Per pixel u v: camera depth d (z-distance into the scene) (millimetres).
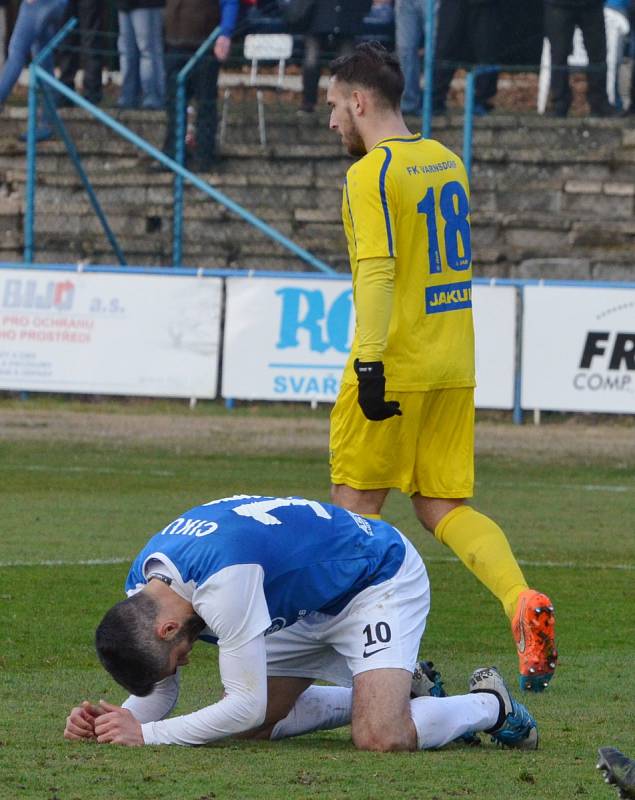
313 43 53625
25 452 34750
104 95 59938
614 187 51125
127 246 50219
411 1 50031
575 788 10289
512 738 11875
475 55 50594
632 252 48812
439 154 14922
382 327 14078
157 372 41656
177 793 9852
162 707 11906
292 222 51312
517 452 36781
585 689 14703
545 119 53375
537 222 50094
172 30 49844
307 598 11414
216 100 51688
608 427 41562
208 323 41500
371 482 14734
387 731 11461
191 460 34094
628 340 40469
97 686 14336
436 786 10242
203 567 10891
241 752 11359
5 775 10320
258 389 41500
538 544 24641
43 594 19562
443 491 14641
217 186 52344
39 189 53000
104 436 37531
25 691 14055
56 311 41812
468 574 22250
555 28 49375
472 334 15109
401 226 14438
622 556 23734
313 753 11383
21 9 51031
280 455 35219
